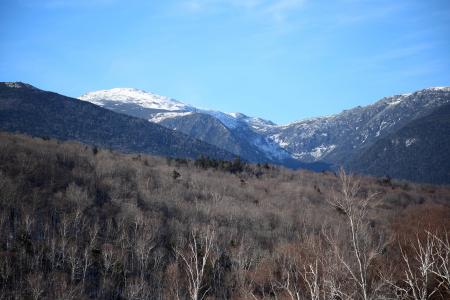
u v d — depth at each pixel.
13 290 52.41
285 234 75.69
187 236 73.31
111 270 61.59
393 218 66.50
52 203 75.94
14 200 72.25
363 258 19.09
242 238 66.62
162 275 58.94
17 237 62.72
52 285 54.88
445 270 16.30
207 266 49.16
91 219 75.00
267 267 46.09
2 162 82.19
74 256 58.47
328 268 19.77
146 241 66.38
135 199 85.00
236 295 47.53
